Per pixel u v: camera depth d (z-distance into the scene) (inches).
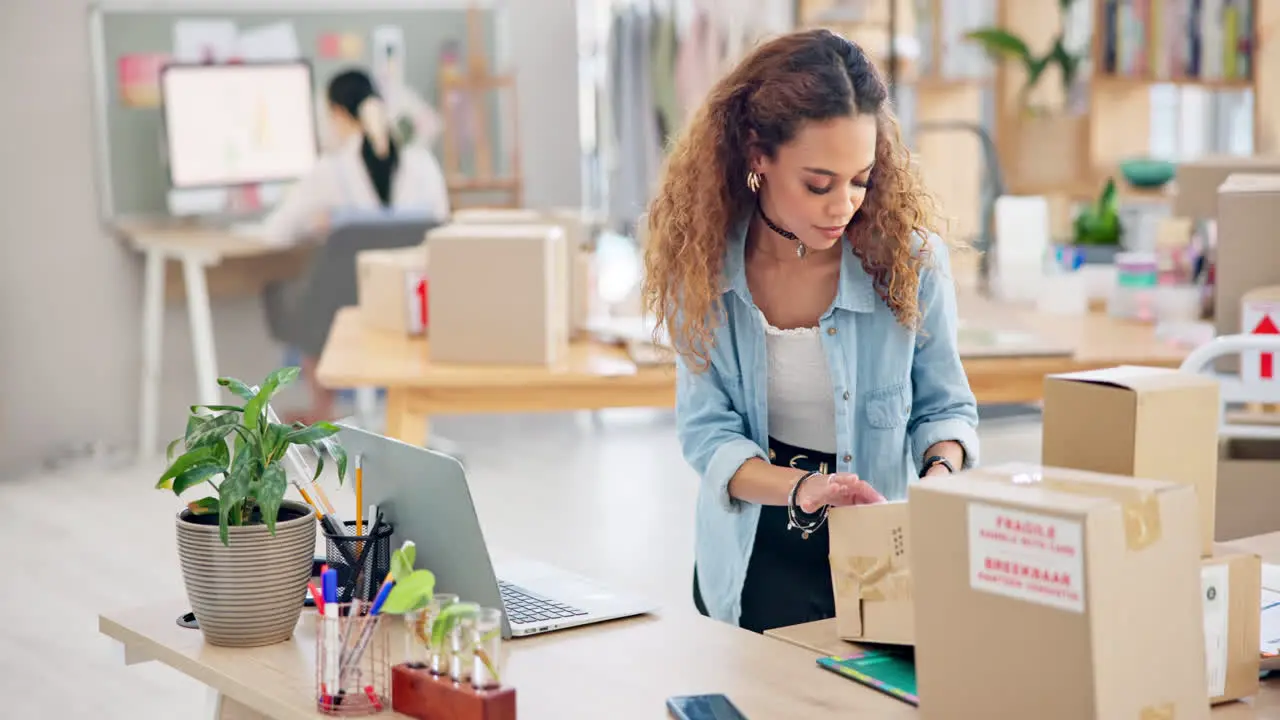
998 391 144.6
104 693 153.8
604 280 299.0
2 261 261.4
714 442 88.6
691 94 297.4
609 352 156.7
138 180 267.7
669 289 88.9
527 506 223.8
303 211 271.6
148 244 260.5
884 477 89.6
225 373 277.0
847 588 75.2
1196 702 59.9
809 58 80.1
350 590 80.5
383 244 247.3
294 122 274.4
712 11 292.8
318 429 78.4
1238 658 65.9
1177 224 162.4
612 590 85.4
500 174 292.4
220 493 75.5
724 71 86.6
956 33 271.3
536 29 293.4
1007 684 59.3
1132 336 153.9
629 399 147.6
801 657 74.8
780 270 88.1
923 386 90.4
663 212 88.8
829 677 71.9
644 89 301.9
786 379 89.4
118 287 269.0
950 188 270.7
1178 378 67.6
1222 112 273.6
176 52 268.5
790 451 91.1
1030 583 58.0
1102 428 66.4
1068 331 157.4
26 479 252.2
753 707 67.9
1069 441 67.7
